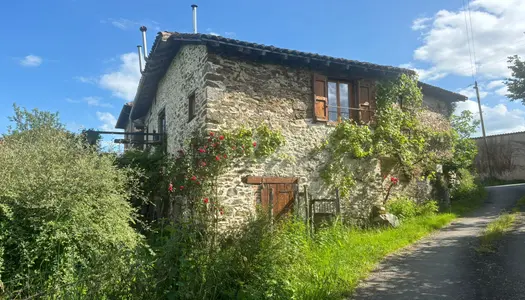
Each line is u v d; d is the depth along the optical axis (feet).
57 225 15.67
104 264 13.56
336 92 34.96
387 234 27.66
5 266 14.56
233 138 27.76
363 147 34.71
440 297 15.89
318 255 21.81
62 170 17.39
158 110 42.06
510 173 78.84
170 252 16.44
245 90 29.53
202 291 15.30
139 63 42.68
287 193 30.04
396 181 36.40
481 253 21.74
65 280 14.26
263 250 18.60
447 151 46.47
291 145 30.94
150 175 30.89
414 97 38.91
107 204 18.57
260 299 15.30
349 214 33.14
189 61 32.17
